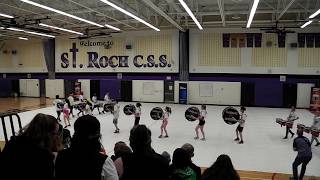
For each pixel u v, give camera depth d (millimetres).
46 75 30984
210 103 25641
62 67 29688
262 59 24406
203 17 23125
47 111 21500
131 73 27516
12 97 31547
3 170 2045
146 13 20125
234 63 24938
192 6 17500
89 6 17781
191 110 13891
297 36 23594
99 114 20219
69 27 25250
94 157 2268
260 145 12430
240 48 24750
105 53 28172
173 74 26359
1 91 32406
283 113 21172
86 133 2301
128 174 2697
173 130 15148
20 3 17688
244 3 17969
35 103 26141
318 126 12328
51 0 16906
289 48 23828
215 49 25250
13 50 31922
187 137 13688
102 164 2262
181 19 23750
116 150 5129
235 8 18766
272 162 10227
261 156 10914
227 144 12539
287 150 11711
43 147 2127
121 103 26312
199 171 4008
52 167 2139
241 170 9398
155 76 26859
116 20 20969
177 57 26156
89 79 28781
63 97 29656
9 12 19641
